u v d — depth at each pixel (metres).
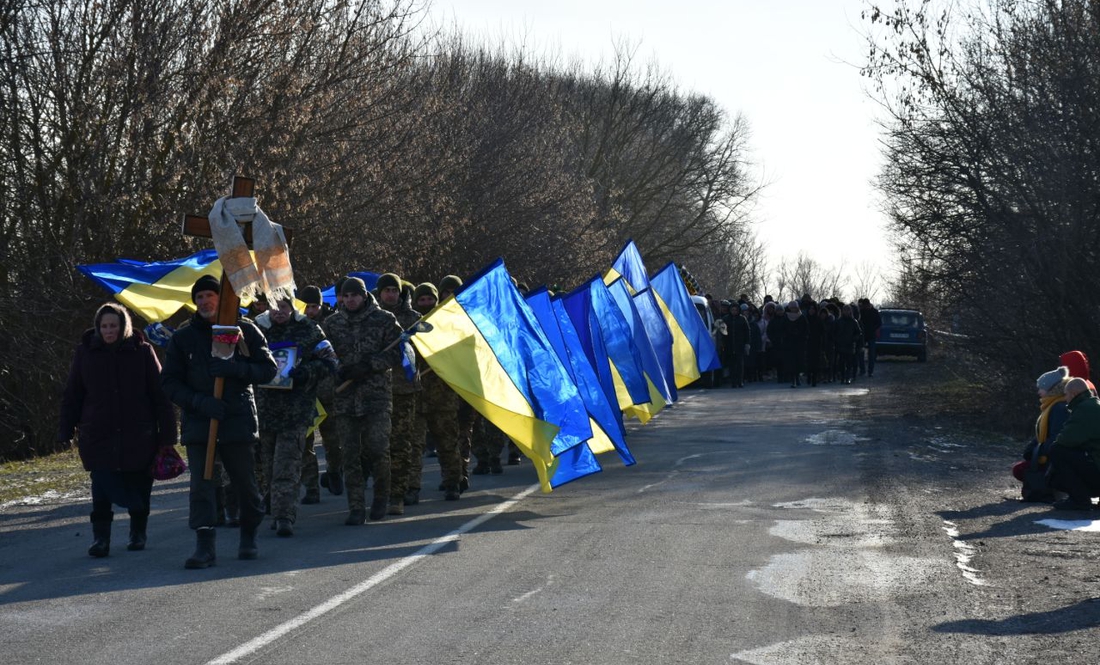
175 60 20.95
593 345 14.46
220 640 6.40
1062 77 20.56
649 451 16.38
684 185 61.09
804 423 20.62
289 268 8.82
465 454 12.88
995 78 21.41
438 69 40.47
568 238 42.56
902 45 21.66
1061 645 6.29
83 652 6.18
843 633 6.56
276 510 9.75
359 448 10.47
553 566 8.45
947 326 24.38
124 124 20.58
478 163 37.88
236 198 8.65
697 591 7.63
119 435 8.82
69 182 20.16
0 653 6.16
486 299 11.79
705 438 18.16
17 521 10.88
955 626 6.71
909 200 22.48
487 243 38.97
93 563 8.70
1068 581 7.92
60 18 20.34
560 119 48.25
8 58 20.03
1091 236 20.56
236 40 21.34
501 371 11.58
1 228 20.50
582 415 11.92
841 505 11.36
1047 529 10.08
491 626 6.72
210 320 8.53
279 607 7.20
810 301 31.69
